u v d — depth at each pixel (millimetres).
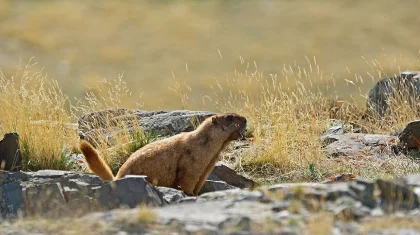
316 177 43219
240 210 28000
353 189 28906
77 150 46969
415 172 42781
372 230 25797
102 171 36844
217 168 41594
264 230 25766
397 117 51188
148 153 37938
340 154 46906
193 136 38406
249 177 44000
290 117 49312
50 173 35406
